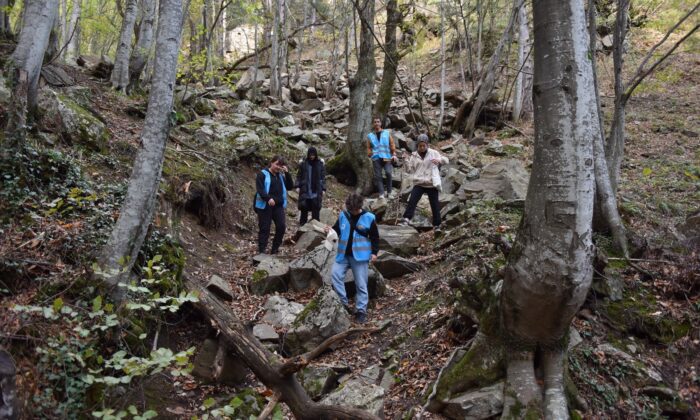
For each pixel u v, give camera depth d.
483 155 12.55
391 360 4.85
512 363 3.87
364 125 11.82
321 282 6.44
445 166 11.66
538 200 3.50
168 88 4.28
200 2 14.62
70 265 4.27
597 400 3.89
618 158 6.53
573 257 3.39
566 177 3.37
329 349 5.19
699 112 13.23
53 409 3.23
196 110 12.95
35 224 4.54
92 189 5.70
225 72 19.00
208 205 8.07
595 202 5.85
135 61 11.96
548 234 3.43
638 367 4.14
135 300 4.28
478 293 4.44
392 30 13.46
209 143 10.35
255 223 9.11
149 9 11.95
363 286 5.70
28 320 3.45
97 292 4.01
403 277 6.82
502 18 20.89
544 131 3.45
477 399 3.77
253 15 14.09
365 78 11.76
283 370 3.96
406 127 15.24
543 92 3.44
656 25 11.43
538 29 3.46
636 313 4.67
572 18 3.35
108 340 3.93
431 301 5.68
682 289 4.78
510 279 3.69
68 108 6.94
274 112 14.82
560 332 3.72
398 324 5.46
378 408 4.00
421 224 8.64
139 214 4.19
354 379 4.59
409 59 23.67
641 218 7.11
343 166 12.02
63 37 18.66
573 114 3.36
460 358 4.25
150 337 4.57
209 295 5.06
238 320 4.69
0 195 4.59
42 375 3.28
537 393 3.71
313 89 18.14
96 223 4.93
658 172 9.92
